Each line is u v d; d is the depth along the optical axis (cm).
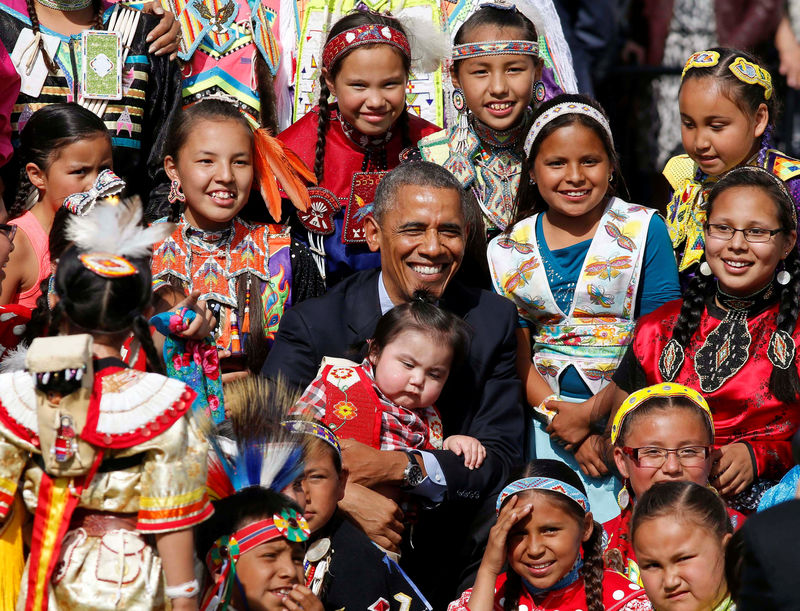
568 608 836
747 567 511
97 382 675
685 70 1098
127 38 1154
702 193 1109
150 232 718
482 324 1001
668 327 983
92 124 1053
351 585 848
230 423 783
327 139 1162
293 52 1279
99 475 671
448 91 1241
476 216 1080
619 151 1720
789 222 938
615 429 924
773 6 1695
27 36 1127
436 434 949
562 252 1065
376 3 1256
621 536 936
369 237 1007
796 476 871
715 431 949
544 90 1186
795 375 927
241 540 716
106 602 663
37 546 667
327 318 988
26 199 1091
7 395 676
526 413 1062
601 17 1688
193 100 1211
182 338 842
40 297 925
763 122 1080
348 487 883
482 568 823
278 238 1071
